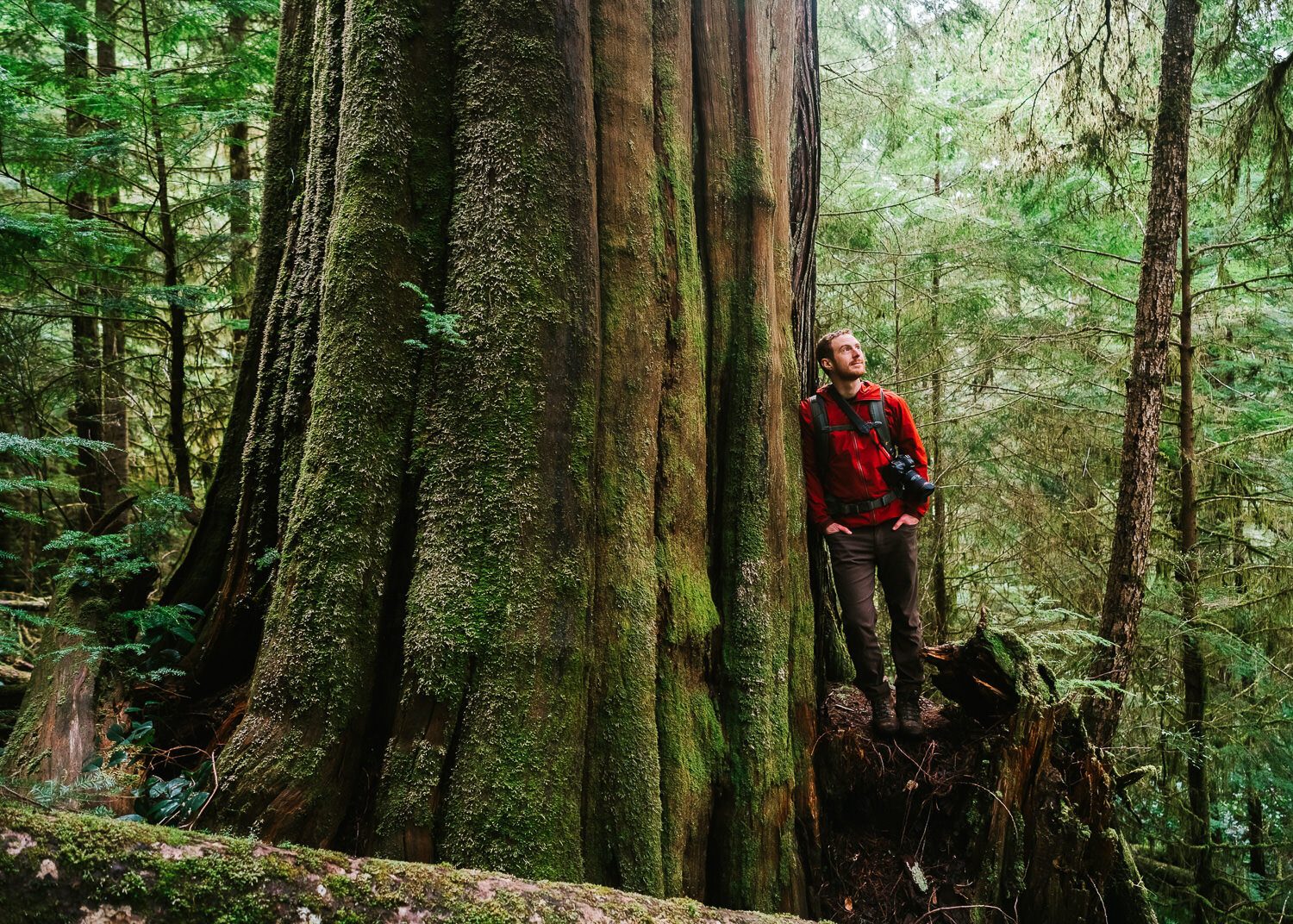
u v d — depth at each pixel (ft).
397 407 9.06
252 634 9.89
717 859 9.93
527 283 9.01
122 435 26.13
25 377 22.18
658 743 9.24
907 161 31.30
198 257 22.15
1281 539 25.31
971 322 27.53
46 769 8.05
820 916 10.98
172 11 21.47
